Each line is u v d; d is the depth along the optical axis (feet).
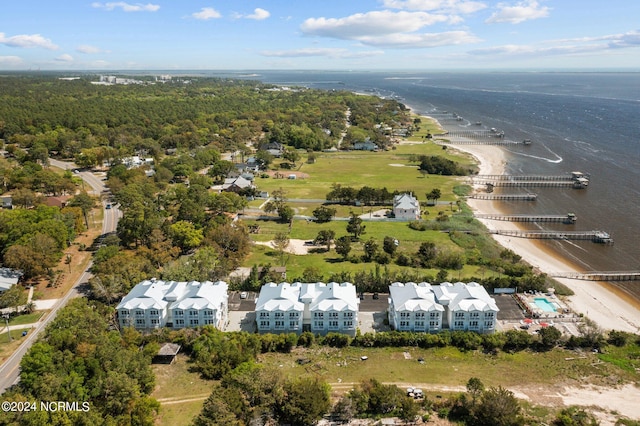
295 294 424.46
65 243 558.97
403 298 415.44
